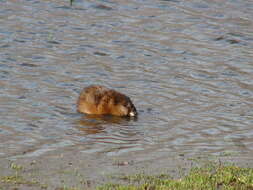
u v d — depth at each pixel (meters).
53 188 45.47
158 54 89.94
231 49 92.81
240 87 78.38
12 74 80.19
